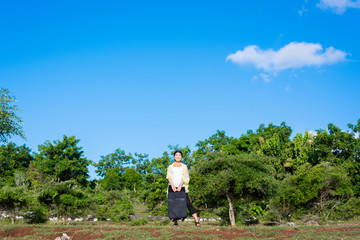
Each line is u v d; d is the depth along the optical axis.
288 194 24.61
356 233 8.62
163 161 43.25
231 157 21.62
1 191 23.02
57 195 27.80
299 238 8.28
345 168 35.72
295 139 47.34
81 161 61.34
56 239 8.97
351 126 38.94
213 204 25.53
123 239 8.63
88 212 31.34
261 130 57.16
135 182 82.38
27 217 25.38
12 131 30.12
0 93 29.94
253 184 19.64
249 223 25.84
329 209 26.17
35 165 60.16
